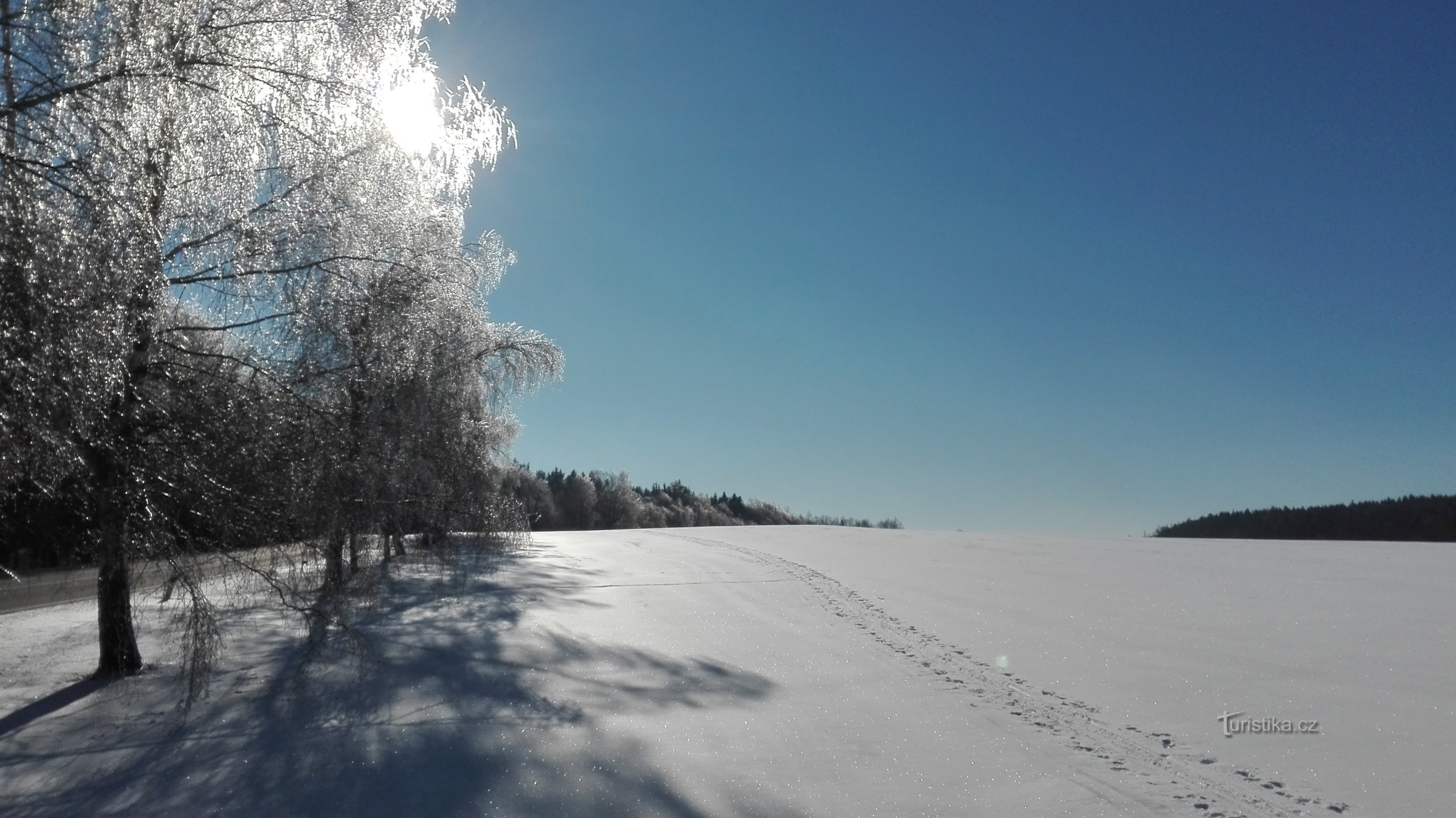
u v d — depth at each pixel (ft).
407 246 37.93
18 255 20.27
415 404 43.68
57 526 29.89
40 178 21.08
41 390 20.86
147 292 25.93
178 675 33.40
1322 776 22.45
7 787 23.24
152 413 30.73
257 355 34.76
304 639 40.42
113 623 34.65
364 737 27.22
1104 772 23.39
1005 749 25.57
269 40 31.19
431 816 21.24
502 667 36.99
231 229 31.81
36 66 22.17
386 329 36.83
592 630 45.73
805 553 87.97
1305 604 48.98
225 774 24.11
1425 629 40.65
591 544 104.32
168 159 27.27
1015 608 50.37
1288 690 30.63
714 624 47.50
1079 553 84.99
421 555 68.90
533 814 21.26
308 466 34.88
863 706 30.55
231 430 32.73
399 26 36.60
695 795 22.41
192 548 30.37
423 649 40.50
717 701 31.48
